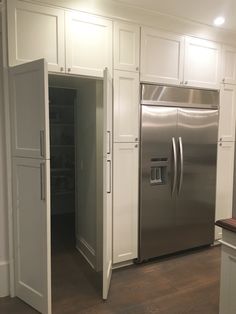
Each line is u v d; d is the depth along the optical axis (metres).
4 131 2.33
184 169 3.19
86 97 3.08
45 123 1.98
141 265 3.01
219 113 3.40
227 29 3.19
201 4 2.59
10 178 2.34
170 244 3.19
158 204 3.07
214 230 3.51
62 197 4.83
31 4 2.26
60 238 3.75
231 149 3.55
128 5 2.60
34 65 2.02
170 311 2.22
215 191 3.47
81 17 2.48
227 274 1.54
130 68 2.77
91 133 2.94
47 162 2.01
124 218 2.88
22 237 2.31
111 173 2.71
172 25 2.94
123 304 2.31
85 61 2.53
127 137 2.82
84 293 2.47
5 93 2.27
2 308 2.26
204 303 2.33
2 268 2.41
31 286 2.27
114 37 2.66
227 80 3.42
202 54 3.21
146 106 2.89
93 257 2.91
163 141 3.02
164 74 2.97
